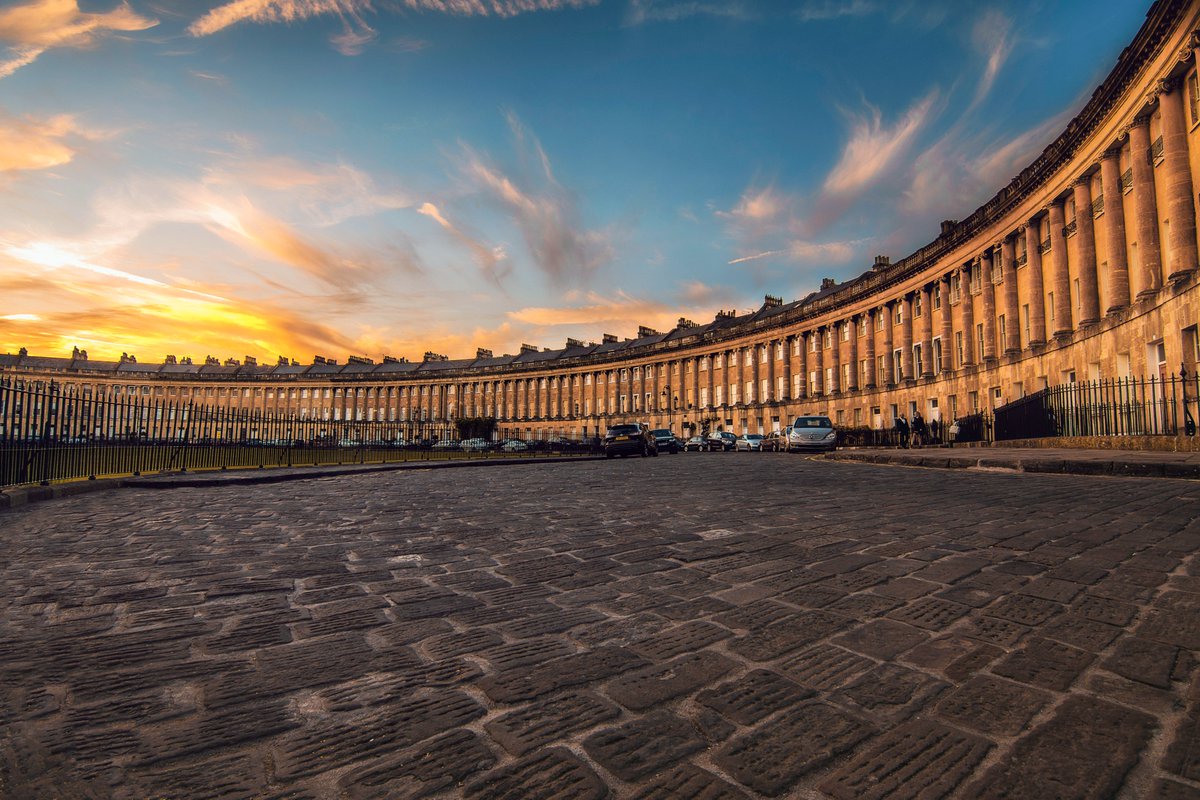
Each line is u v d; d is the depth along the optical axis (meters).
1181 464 9.73
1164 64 17.77
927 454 16.25
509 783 1.79
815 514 6.77
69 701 2.33
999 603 3.34
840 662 2.61
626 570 4.30
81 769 1.87
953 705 2.21
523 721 2.15
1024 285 29.27
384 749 1.98
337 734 2.08
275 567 4.52
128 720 2.18
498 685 2.44
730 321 66.75
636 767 1.86
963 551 4.64
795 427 29.14
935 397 37.78
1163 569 3.93
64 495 10.02
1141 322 19.25
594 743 2.00
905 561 4.36
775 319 56.41
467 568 4.45
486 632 3.06
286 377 96.44
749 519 6.51
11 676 2.55
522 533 5.92
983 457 13.52
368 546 5.33
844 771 1.83
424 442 35.41
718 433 49.03
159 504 8.75
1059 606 3.26
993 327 31.86
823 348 51.91
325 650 2.84
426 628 3.13
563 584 3.96
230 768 1.89
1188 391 16.66
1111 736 1.97
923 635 2.90
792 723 2.12
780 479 11.94
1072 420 18.52
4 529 6.37
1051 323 26.69
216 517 7.29
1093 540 4.91
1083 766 1.82
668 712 2.21
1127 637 2.79
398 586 3.96
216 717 2.20
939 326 38.03
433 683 2.47
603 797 1.72
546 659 2.71
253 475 13.74
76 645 2.91
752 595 3.60
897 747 1.95
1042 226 27.59
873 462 17.06
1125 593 3.44
